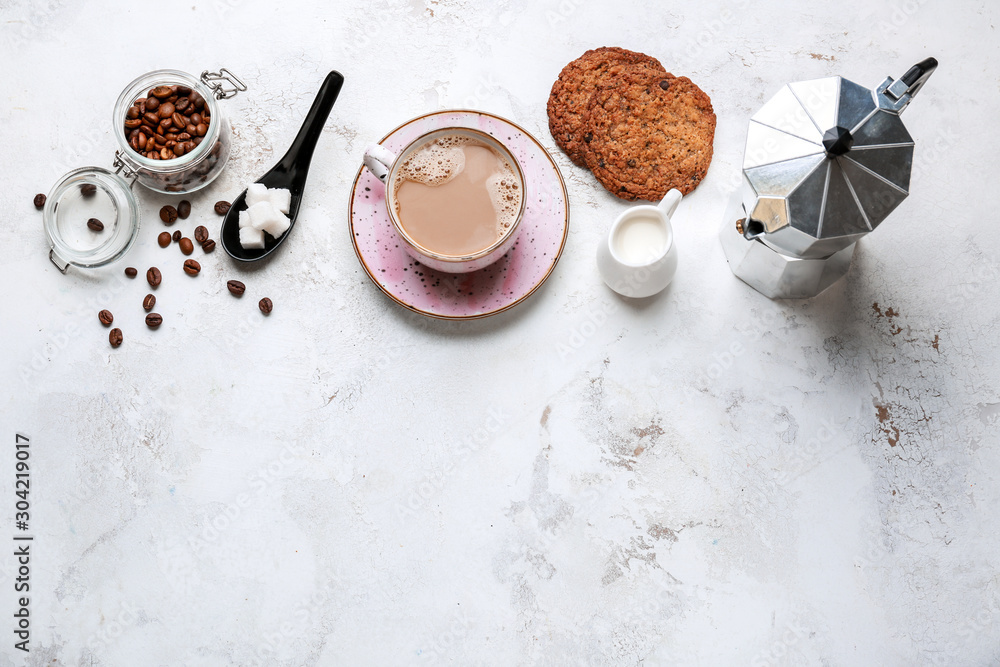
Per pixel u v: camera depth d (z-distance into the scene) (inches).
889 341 30.9
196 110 30.2
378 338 30.9
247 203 30.3
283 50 31.4
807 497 30.6
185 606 30.4
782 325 30.9
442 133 28.9
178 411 30.8
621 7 31.4
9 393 30.7
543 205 30.1
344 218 31.0
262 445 30.7
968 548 30.4
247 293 30.9
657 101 30.5
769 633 30.4
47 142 31.2
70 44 31.4
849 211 26.4
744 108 31.2
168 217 30.9
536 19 31.4
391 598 30.5
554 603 30.5
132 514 30.6
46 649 30.3
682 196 30.2
